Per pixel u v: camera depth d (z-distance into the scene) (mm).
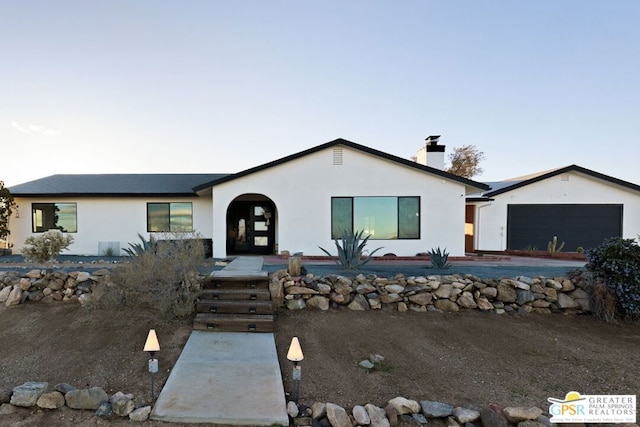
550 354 4406
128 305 5516
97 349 4273
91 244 12844
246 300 5559
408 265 9438
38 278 5980
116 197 12750
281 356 4230
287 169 11320
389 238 11438
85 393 3016
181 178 15266
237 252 13461
